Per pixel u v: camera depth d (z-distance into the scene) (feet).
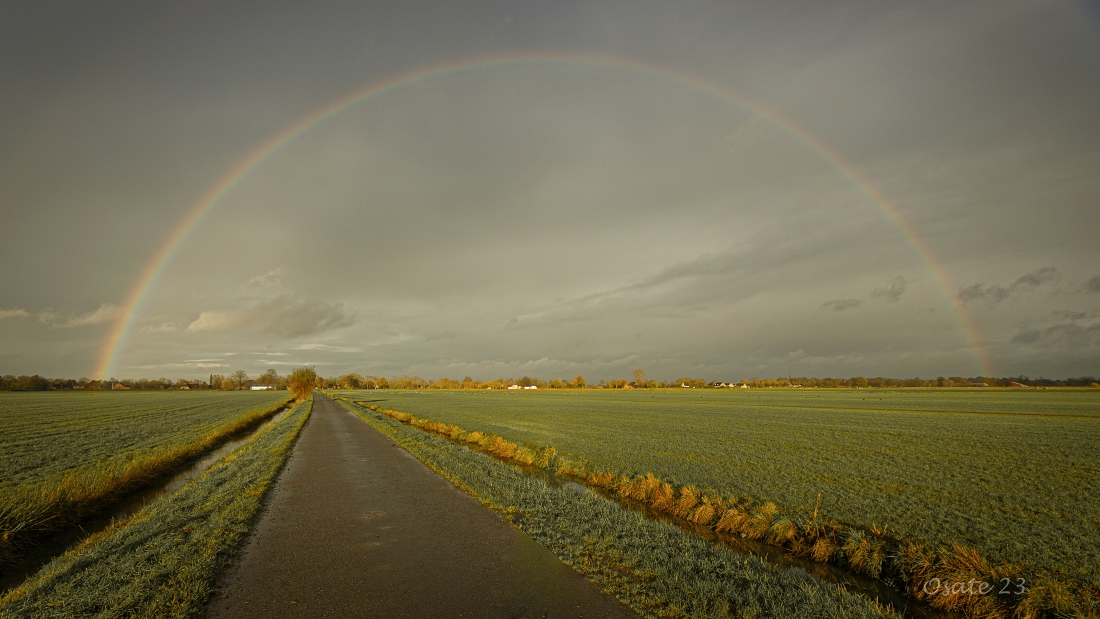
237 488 39.81
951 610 24.34
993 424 120.26
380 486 43.04
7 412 162.61
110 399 300.40
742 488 47.06
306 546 26.35
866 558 28.81
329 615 18.22
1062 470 57.41
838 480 51.26
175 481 53.16
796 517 37.22
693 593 20.34
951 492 45.93
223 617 18.03
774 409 189.37
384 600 19.54
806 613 19.07
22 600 19.04
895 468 57.93
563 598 19.88
